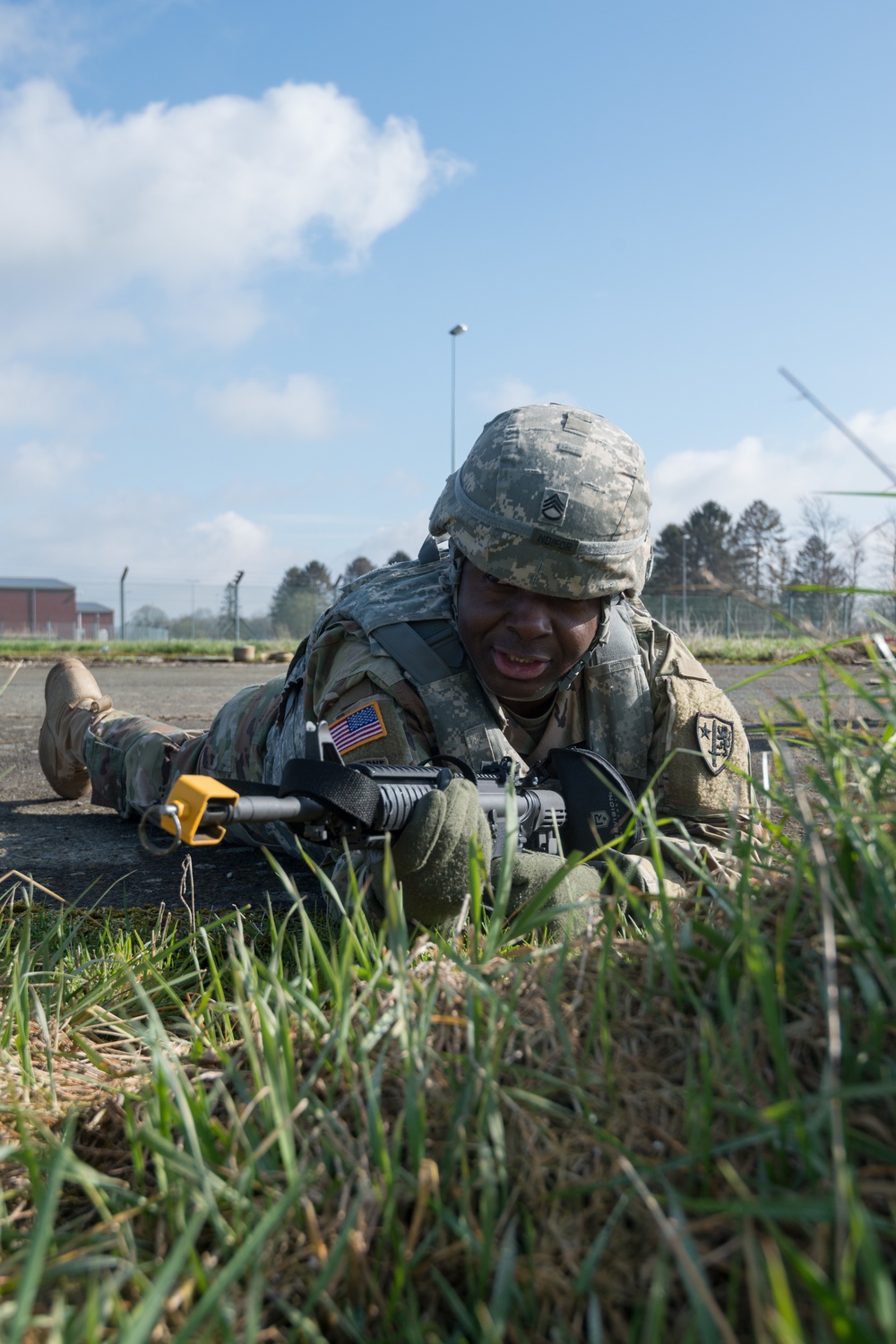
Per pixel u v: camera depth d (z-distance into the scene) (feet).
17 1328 2.42
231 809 4.35
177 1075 4.01
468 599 7.13
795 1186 2.87
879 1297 2.01
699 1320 2.30
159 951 6.21
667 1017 3.78
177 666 54.29
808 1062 3.32
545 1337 2.70
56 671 14.32
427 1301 2.93
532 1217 3.10
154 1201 3.46
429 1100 3.63
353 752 6.95
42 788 16.08
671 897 4.71
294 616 91.97
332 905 6.85
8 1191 3.80
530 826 6.51
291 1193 2.86
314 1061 4.08
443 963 4.64
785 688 15.33
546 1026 3.88
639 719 7.58
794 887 3.70
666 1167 2.99
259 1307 2.85
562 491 6.78
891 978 3.14
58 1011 5.65
